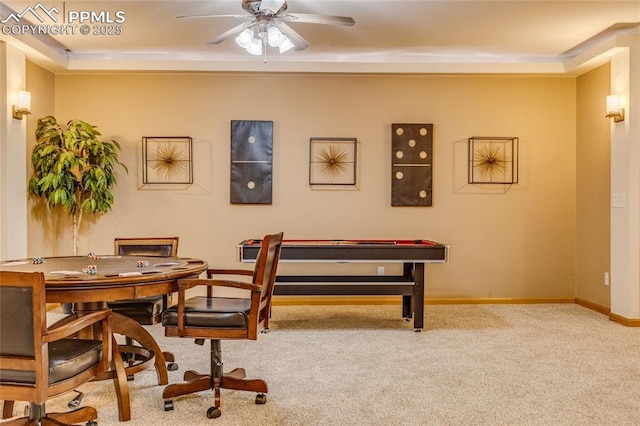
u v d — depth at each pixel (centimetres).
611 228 446
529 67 504
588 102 505
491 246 528
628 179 423
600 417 242
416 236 525
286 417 241
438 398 266
